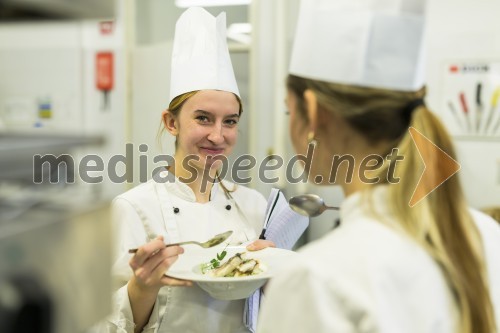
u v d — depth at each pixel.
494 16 2.27
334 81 0.62
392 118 0.61
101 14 0.45
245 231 1.21
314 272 0.55
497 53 2.28
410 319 0.55
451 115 2.37
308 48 0.65
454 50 2.33
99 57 2.67
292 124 0.69
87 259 0.44
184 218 1.15
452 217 0.60
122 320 0.97
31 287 0.39
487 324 0.59
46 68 2.65
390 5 0.62
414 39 0.64
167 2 2.69
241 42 2.61
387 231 0.58
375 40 0.62
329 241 0.60
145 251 0.90
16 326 0.38
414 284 0.56
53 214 0.42
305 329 0.54
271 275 0.95
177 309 1.06
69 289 0.43
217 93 1.12
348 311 0.53
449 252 0.59
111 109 2.70
